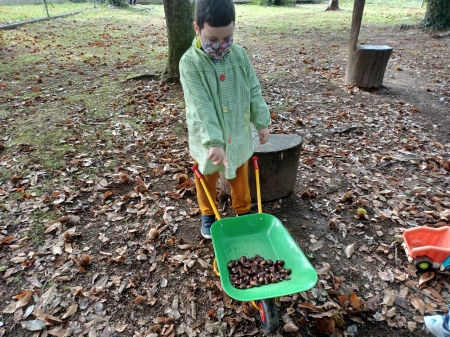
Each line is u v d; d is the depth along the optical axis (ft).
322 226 9.72
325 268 8.31
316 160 12.94
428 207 10.49
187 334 6.91
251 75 7.35
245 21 49.29
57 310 7.33
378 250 8.89
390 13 59.36
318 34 38.27
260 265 6.77
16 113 16.67
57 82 21.33
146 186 11.25
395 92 19.88
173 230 9.56
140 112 16.92
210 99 6.76
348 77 20.57
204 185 7.36
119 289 7.84
